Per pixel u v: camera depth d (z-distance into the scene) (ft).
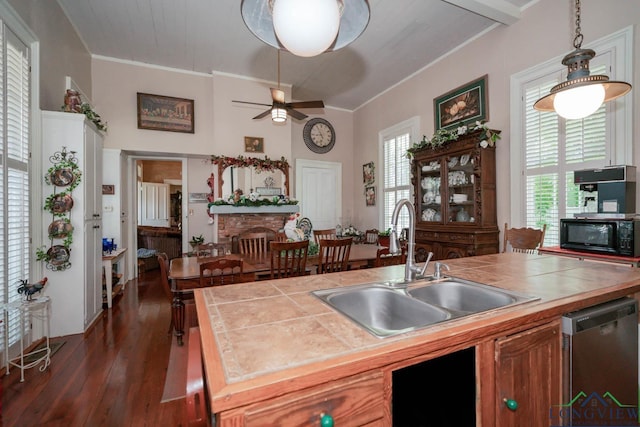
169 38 13.35
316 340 2.75
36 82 9.02
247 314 3.45
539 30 10.61
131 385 6.84
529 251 10.69
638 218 7.50
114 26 12.46
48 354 7.65
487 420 3.13
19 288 7.28
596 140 9.12
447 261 6.54
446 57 14.46
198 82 16.79
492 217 12.00
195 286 8.25
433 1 10.81
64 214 9.48
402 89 17.35
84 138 9.84
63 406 6.13
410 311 4.04
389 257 9.97
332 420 2.29
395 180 18.06
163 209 30.25
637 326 4.42
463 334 2.94
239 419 2.06
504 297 4.04
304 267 8.99
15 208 7.89
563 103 5.33
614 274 5.17
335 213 21.54
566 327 3.72
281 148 17.80
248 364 2.32
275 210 16.40
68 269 9.58
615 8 8.63
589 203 9.13
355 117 22.06
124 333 9.75
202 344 2.69
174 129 16.25
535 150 10.82
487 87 12.40
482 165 11.79
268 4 4.50
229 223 16.12
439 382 3.01
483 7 10.47
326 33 4.25
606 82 4.75
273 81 17.51
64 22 11.35
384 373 2.59
